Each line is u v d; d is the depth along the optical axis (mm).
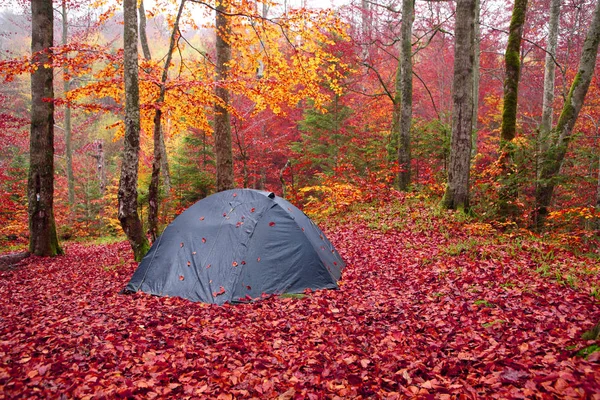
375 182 14906
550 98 15336
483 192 11266
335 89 12094
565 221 9859
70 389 3602
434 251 8297
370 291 6656
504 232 10008
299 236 7195
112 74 10797
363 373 3908
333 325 5301
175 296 6859
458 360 3967
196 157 20500
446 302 5719
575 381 3090
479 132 23938
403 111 15023
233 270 6820
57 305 6707
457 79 10602
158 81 10633
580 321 4609
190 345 4711
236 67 11938
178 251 7320
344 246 9812
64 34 20328
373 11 20750
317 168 24672
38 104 11508
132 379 3895
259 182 25562
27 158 26062
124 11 9234
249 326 5395
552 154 10414
